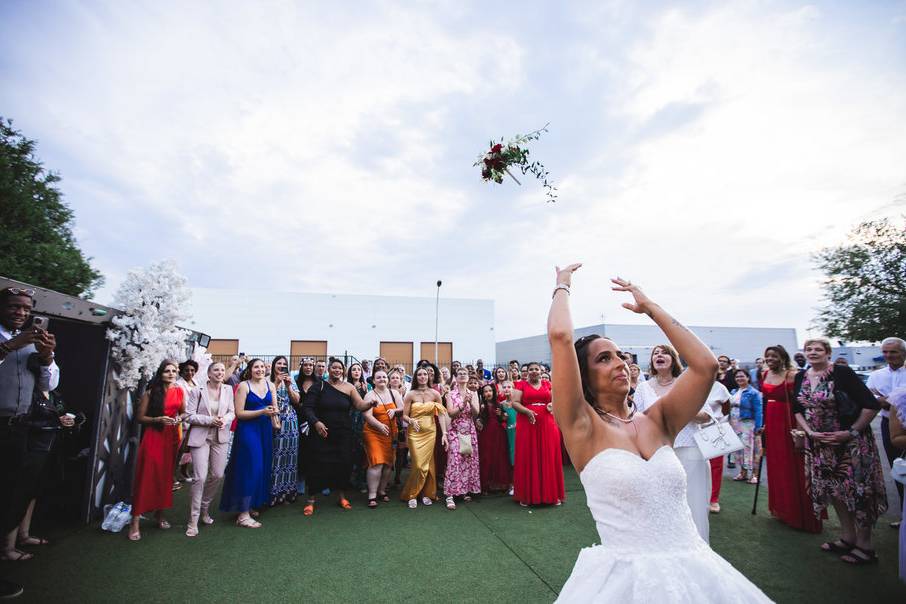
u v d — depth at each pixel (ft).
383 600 11.42
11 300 12.12
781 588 11.66
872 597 11.16
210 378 17.20
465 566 13.42
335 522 17.49
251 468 17.20
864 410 13.32
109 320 16.99
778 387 16.94
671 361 14.02
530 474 19.71
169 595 11.64
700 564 4.50
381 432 19.95
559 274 5.96
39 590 11.80
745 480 23.52
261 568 13.28
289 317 76.07
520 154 10.13
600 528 4.94
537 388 20.33
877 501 13.25
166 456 16.33
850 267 51.75
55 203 53.42
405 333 80.79
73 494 17.33
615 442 5.16
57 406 14.20
